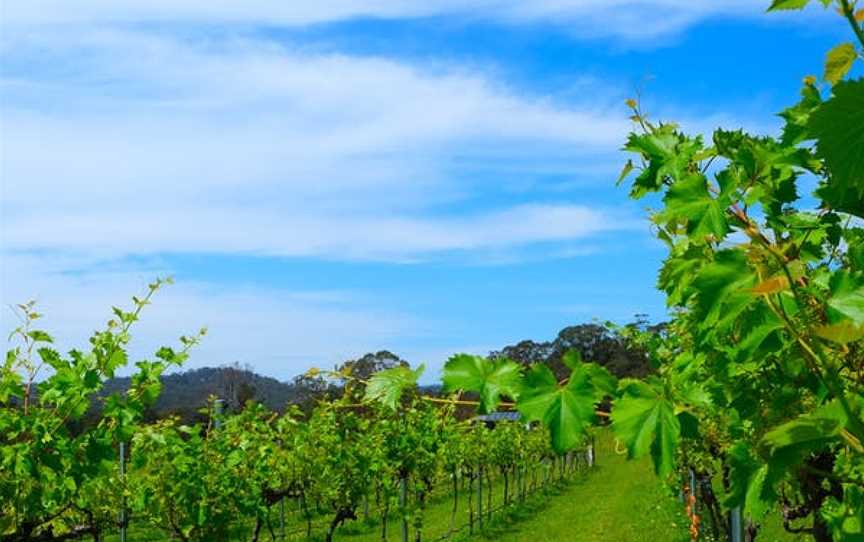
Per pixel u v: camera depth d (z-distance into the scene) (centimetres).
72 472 562
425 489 1462
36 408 553
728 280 160
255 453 1039
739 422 250
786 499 332
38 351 550
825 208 204
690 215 191
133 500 852
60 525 659
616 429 165
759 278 154
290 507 1898
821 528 230
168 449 877
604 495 2248
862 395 178
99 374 550
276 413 1145
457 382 171
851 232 212
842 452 217
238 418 1053
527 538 1684
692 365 220
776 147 210
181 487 871
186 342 616
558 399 162
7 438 553
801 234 209
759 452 173
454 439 1528
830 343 180
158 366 600
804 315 167
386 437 1236
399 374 191
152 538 1334
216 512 902
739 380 218
